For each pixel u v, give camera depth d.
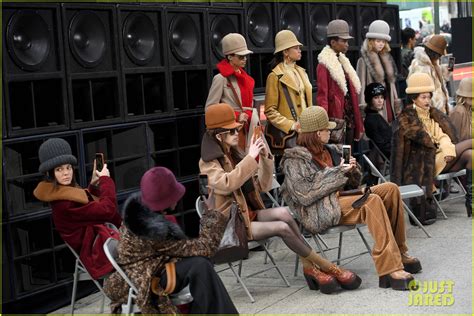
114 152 7.28
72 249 6.04
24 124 6.56
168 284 5.02
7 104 6.20
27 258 6.46
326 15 10.51
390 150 9.27
